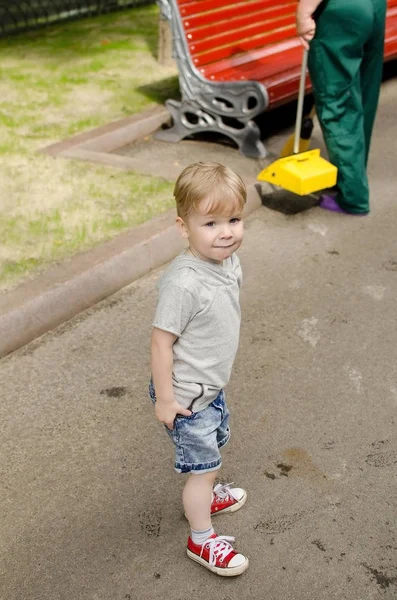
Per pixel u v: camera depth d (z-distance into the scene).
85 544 2.60
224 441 2.53
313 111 5.29
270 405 3.27
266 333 3.76
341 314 3.94
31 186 4.93
